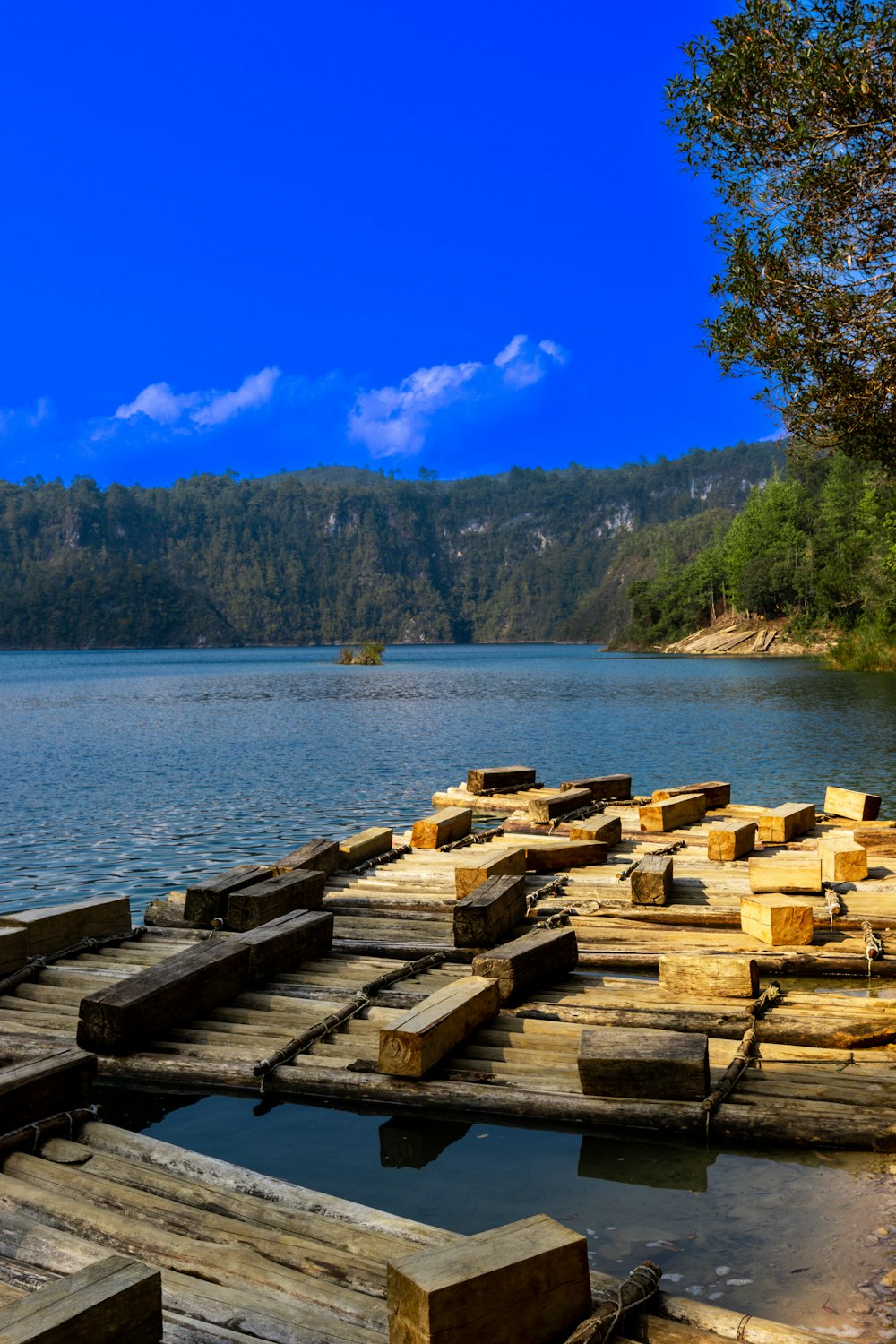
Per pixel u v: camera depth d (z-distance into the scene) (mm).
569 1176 5336
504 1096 6016
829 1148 5465
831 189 13633
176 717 47750
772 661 101125
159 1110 6453
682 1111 5668
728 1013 7051
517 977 7633
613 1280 4055
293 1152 5754
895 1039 6754
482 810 18406
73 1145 5461
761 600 132375
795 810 13852
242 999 7906
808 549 124250
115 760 29906
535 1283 3660
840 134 13367
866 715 38000
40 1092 5613
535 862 12133
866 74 12727
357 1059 6676
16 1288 4121
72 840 17609
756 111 13664
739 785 21984
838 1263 4355
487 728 38062
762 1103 5742
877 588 83000
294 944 8727
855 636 76062
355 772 26578
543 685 72438
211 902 10156
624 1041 6109
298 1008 7691
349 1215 4684
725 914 9766
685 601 166875
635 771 24844
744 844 12508
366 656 144625
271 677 99188
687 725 36625
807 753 27359
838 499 119625
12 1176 5160
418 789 23469
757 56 13211
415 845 13836
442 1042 6523
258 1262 4258
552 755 28609
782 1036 6848
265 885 10078
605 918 10133
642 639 178750
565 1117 5895
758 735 32344
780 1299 4113
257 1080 6551
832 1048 6688
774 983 7797
